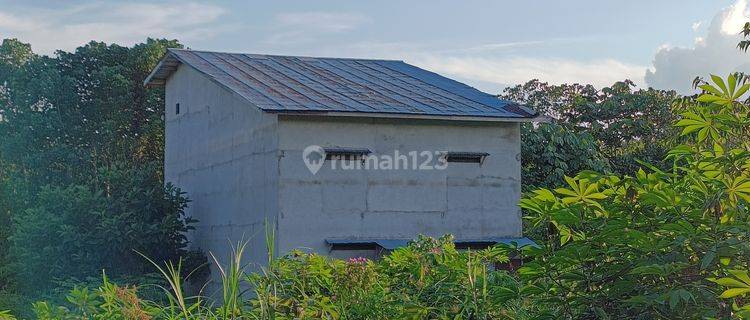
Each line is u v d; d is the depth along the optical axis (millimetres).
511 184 19703
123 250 20469
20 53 43688
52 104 39281
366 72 23500
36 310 6215
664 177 5012
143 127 39812
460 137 19266
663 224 4730
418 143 18875
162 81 26328
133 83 40344
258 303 6125
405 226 18672
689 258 4723
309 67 23516
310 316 6184
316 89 20109
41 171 37781
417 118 18516
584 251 4805
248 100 18062
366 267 6875
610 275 4828
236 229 19906
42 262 20438
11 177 36531
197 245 22469
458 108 19281
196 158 22906
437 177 19016
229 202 20422
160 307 6164
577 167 27188
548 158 26672
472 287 6234
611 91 33688
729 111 5121
